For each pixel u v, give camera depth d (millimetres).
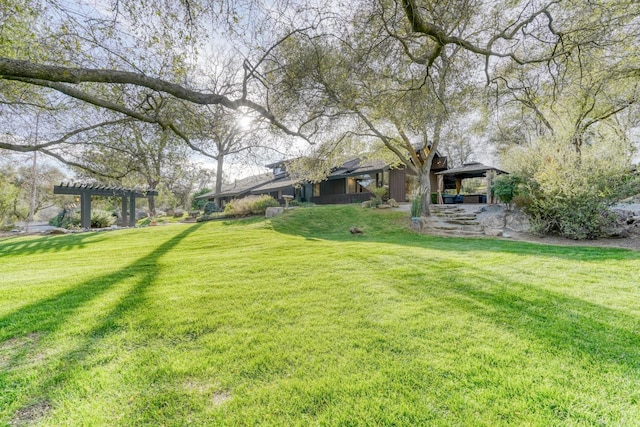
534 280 4402
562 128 11000
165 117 5402
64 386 2064
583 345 2482
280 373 2191
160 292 4121
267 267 5605
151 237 11359
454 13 4414
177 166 7129
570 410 1756
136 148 6383
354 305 3523
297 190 23500
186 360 2377
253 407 1849
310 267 5547
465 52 6078
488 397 1882
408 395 1916
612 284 4133
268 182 25797
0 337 2770
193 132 5879
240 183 30125
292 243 8961
